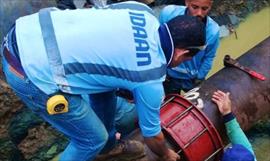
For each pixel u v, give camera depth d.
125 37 3.17
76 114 3.42
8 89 5.23
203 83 4.56
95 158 4.04
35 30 3.30
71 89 3.30
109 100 3.87
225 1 7.10
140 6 3.36
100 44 3.19
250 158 3.87
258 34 6.82
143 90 3.16
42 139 5.54
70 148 3.79
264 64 4.72
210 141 4.07
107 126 3.97
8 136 5.43
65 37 3.23
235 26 6.90
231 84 4.53
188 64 4.73
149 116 3.25
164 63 3.21
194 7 4.32
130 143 4.03
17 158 5.51
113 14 3.25
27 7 5.81
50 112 3.31
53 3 5.94
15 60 3.32
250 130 5.63
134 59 3.14
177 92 4.98
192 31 3.14
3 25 5.70
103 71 3.23
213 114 4.25
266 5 7.16
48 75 3.25
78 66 3.23
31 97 3.39
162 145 3.48
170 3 6.61
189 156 3.98
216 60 6.45
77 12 3.33
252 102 4.53
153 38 3.18
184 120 4.06
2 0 5.74
